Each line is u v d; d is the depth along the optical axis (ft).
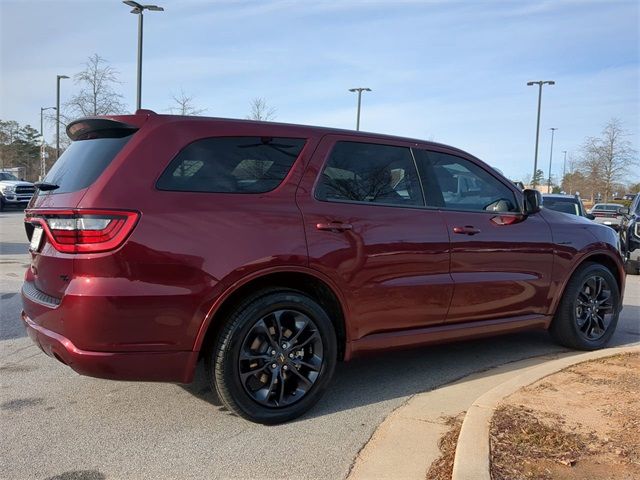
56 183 12.46
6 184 94.12
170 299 11.21
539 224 17.11
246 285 12.34
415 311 14.44
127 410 13.21
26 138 213.87
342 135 14.06
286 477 10.37
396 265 14.01
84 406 13.42
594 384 13.85
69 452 11.18
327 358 13.08
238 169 12.50
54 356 11.74
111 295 10.82
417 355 17.95
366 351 13.93
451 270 15.05
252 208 12.26
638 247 36.70
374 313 13.79
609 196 148.66
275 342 12.46
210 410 13.29
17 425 12.35
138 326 11.06
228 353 11.89
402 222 14.23
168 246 11.20
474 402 12.67
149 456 11.08
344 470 10.65
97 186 11.16
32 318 12.37
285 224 12.47
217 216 11.80
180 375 11.55
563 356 17.97
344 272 13.15
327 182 13.48
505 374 16.03
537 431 11.13
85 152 12.51
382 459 11.03
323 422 12.76
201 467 10.69
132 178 11.37
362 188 14.03
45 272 11.77
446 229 14.97
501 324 16.35
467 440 10.70
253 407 12.29
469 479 9.42
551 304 17.53
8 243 46.32
